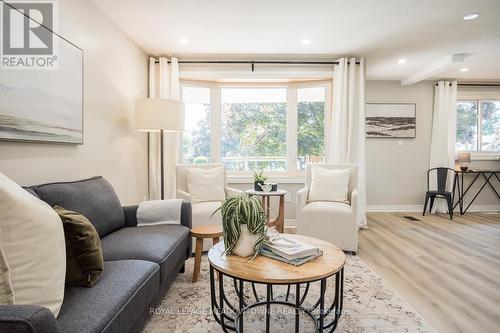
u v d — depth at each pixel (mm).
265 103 4402
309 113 4320
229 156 4406
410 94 5293
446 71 4711
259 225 1543
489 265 2662
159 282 1633
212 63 4020
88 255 1259
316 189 3375
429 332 1648
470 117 5438
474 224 4258
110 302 1135
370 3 2580
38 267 923
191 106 4219
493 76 5031
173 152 3857
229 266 1402
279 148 4426
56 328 747
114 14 2744
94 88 2533
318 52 3826
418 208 5332
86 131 2404
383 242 3373
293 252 1452
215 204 3137
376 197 5320
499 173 5277
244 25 3020
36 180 1854
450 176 5141
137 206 2352
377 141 5297
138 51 3551
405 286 2236
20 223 900
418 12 2742
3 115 1586
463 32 3197
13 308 711
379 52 3828
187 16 2812
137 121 3031
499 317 1805
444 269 2572
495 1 2539
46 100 1896
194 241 2914
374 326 1703
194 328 1679
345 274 2463
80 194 1812
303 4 2600
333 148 4043
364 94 4004
